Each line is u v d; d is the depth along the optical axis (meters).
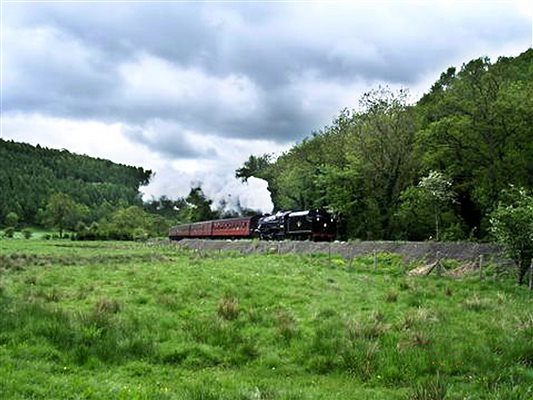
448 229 45.22
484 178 42.53
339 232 58.22
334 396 10.34
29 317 13.77
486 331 14.34
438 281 24.47
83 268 30.30
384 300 19.23
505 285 23.22
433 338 13.28
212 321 14.76
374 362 12.03
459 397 9.92
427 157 45.56
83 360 11.72
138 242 89.69
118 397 9.39
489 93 43.78
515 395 10.02
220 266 29.86
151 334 13.66
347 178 54.69
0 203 176.25
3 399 8.98
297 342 13.51
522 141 42.28
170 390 10.29
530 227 23.59
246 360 12.70
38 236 120.69
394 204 53.31
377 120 54.50
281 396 9.92
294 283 22.64
